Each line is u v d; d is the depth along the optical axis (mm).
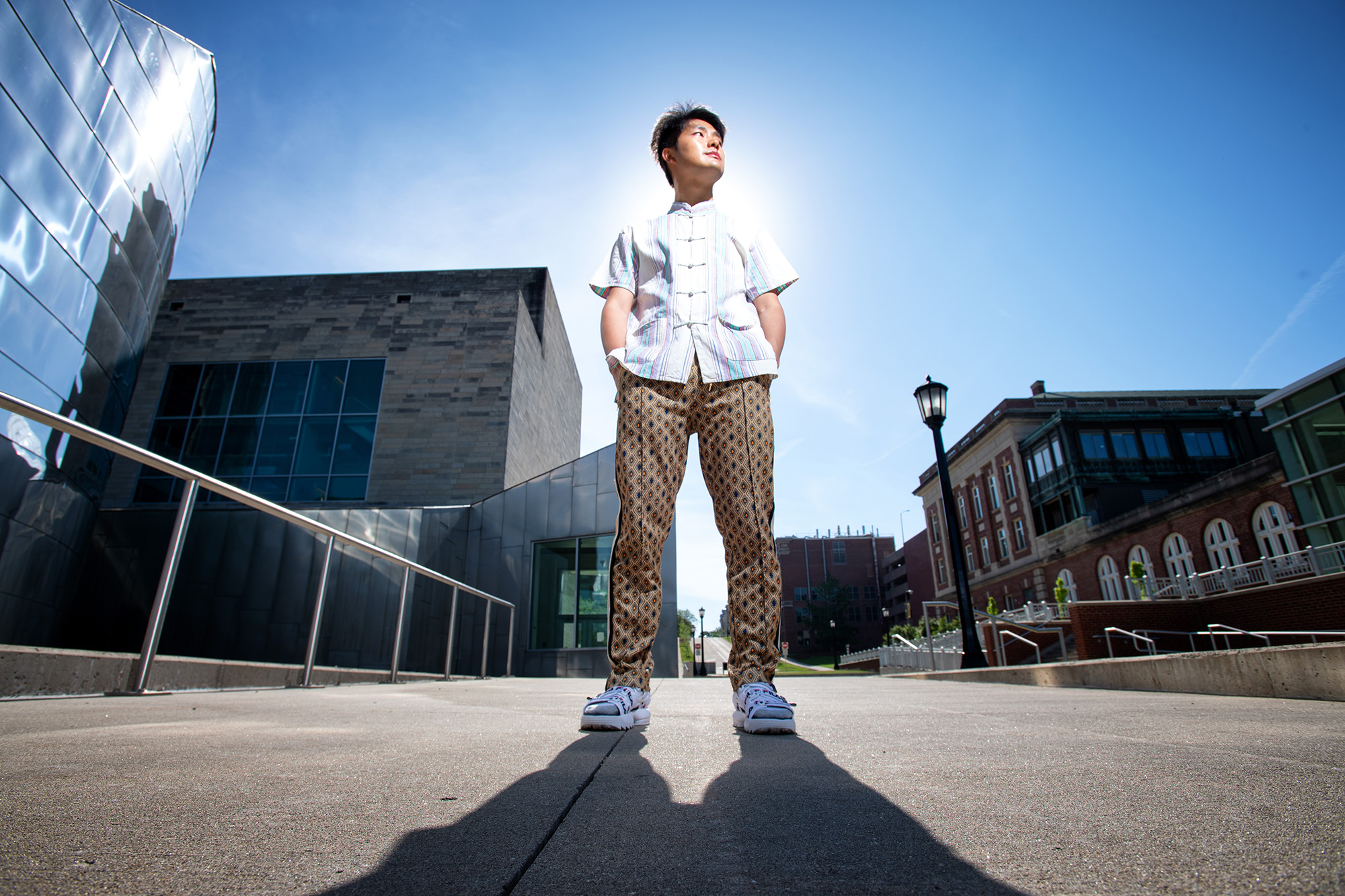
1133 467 26406
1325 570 12477
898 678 8070
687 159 2189
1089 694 3484
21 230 9422
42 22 9664
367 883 588
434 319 19266
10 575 9602
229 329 19172
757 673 1766
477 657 14258
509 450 18031
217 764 1142
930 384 9555
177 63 12727
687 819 800
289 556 12633
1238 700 2701
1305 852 624
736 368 1855
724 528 1849
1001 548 31766
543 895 559
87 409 11047
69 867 613
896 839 708
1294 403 13188
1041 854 647
